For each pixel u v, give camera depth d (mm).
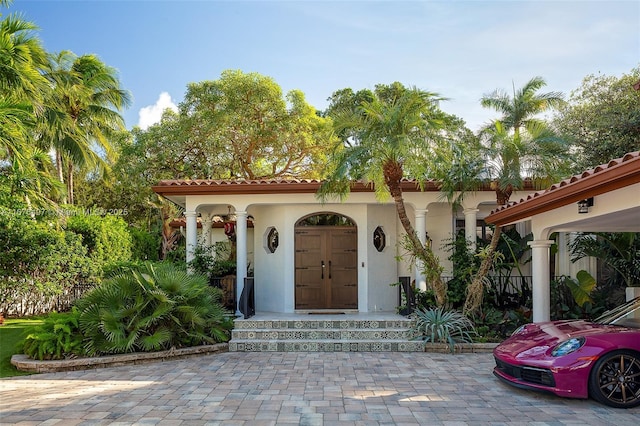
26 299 13125
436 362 8180
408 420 5121
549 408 5492
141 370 7742
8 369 7977
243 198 11375
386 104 9562
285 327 10031
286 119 20188
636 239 10570
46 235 12797
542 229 8398
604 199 6188
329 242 12055
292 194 11273
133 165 21250
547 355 5676
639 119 11742
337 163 9273
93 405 5762
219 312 9805
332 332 9641
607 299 11172
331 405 5684
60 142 19438
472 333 9523
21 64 11914
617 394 5453
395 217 12281
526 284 12180
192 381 6941
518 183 8914
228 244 15977
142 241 18797
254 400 5906
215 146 20578
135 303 8750
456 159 9406
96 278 14156
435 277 9984
